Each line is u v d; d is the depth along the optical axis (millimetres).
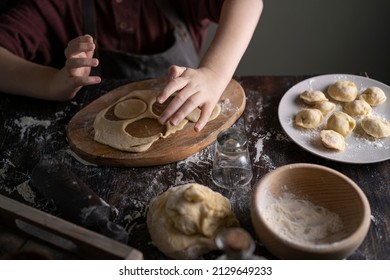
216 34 1100
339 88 1002
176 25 1313
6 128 1008
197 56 1420
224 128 957
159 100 904
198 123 915
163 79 1106
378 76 1786
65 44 1333
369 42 1695
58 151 945
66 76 1026
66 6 1274
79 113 1010
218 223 724
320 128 939
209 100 954
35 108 1062
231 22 1102
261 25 1679
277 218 733
